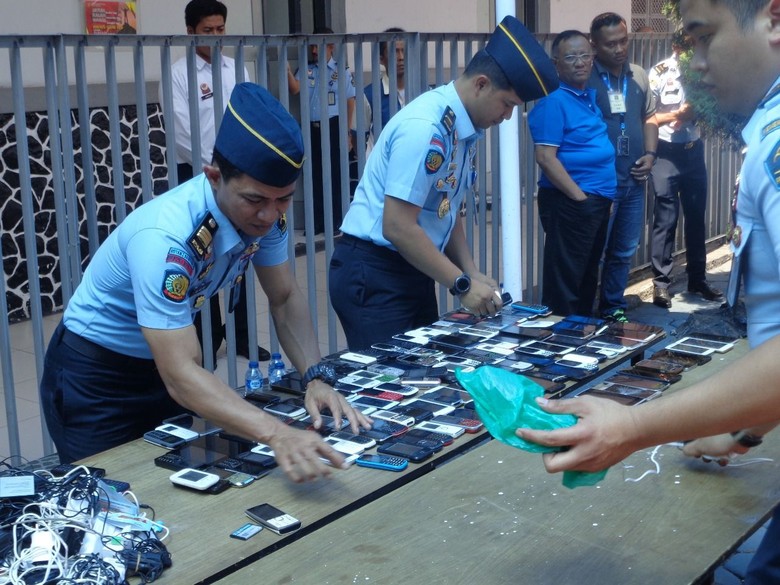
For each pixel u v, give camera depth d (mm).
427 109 3100
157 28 6578
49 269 6074
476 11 9031
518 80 3037
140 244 2170
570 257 5156
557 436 1538
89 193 3719
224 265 2344
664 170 6039
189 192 2248
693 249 6375
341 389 2605
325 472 2010
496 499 2037
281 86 4219
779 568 1929
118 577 1694
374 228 3330
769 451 2260
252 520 1941
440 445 2252
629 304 6250
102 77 6082
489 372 1675
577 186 5035
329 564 1786
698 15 1536
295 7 7766
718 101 1600
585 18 10086
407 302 3420
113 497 1969
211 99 4867
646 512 1975
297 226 7484
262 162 2082
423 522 1940
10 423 3654
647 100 5582
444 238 3352
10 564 1691
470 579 1733
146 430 2652
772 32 1468
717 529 1903
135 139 6312
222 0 7160
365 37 4438
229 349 4281
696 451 2148
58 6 5984
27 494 1878
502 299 3354
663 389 2566
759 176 1511
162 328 2137
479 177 5020
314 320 4500
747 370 1434
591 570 1761
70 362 2553
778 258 1465
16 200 5828
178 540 1867
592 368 2727
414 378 2695
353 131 6801
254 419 2070
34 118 5887
